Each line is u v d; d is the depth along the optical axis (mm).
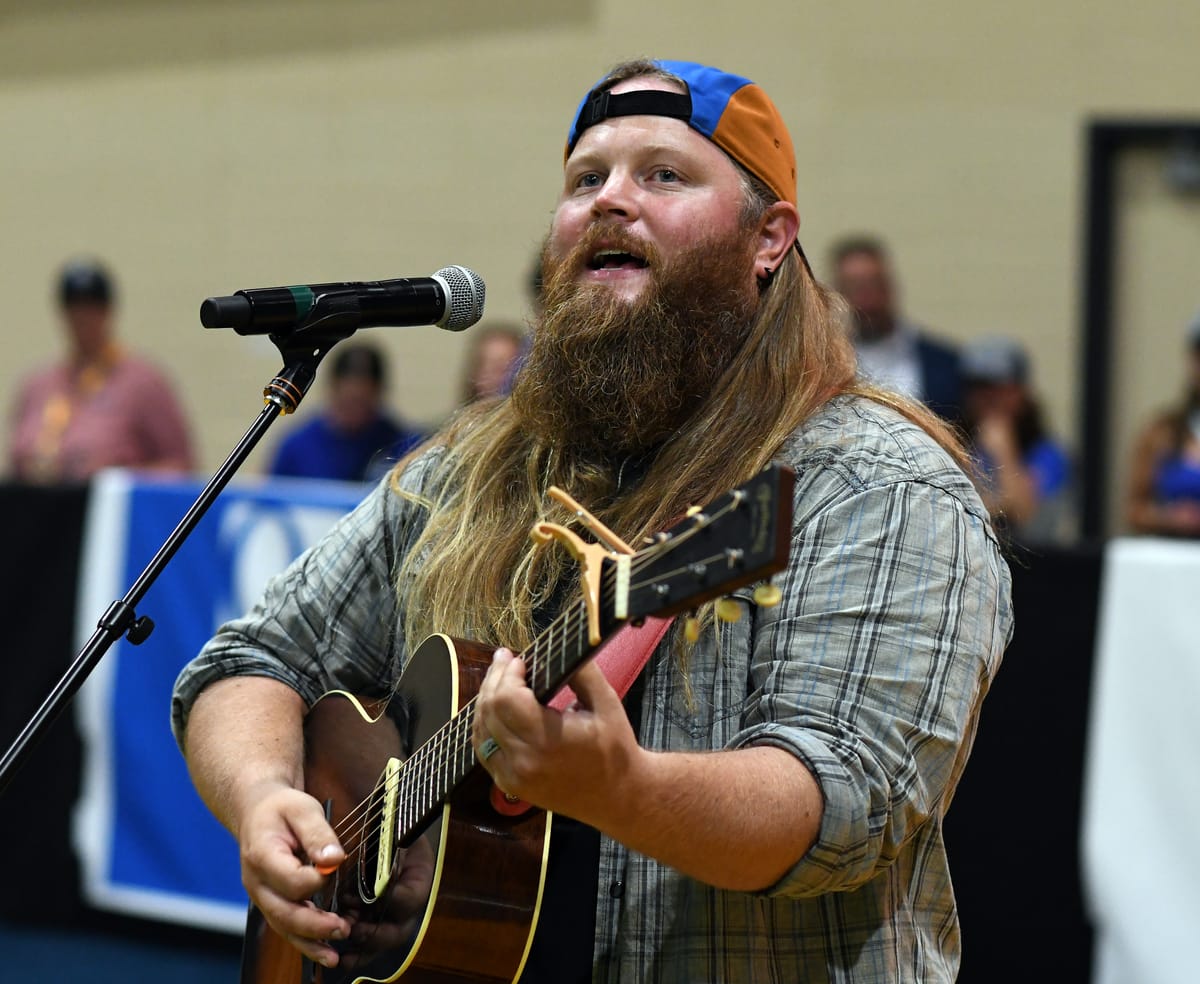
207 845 5984
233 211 9828
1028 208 8555
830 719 2240
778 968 2357
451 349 9297
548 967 2410
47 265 10195
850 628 2297
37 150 10203
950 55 8617
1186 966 4660
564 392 2689
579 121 2795
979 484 2762
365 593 2908
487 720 2031
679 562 1930
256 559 5840
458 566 2711
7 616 6258
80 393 8562
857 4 8711
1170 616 4730
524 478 2793
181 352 9938
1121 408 8562
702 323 2645
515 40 9281
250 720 2793
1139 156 8469
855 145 8734
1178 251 8445
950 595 2336
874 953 2369
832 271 7719
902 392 2781
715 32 8898
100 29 10055
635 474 2729
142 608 6027
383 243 9555
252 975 2762
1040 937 4836
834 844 2146
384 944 2432
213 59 9844
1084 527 8523
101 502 6133
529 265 9203
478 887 2375
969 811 4930
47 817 6215
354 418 7719
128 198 10031
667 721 2430
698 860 2090
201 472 9852
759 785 2111
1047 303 8547
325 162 9641
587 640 1970
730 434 2615
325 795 2693
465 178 9383
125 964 6008
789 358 2676
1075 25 8477
